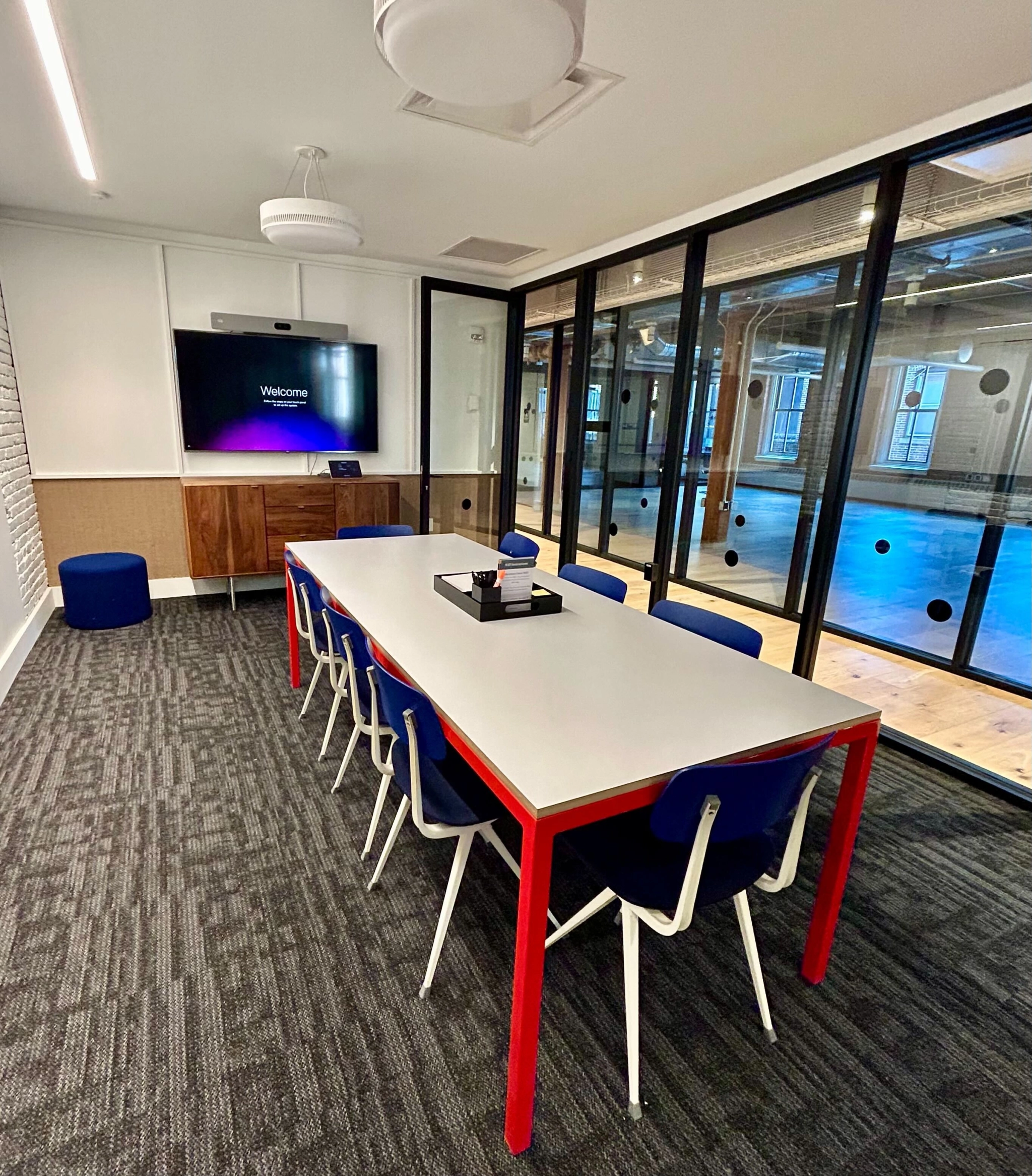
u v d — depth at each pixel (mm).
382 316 5078
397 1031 1510
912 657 4074
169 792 2430
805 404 4512
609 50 1979
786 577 4848
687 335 3680
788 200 3012
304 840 2188
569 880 2047
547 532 7102
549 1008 1591
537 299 5426
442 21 1307
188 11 1854
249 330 4512
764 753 1368
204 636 4062
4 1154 1222
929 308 3826
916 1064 1483
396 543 3297
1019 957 1803
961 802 2566
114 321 4254
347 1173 1217
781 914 1941
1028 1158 1290
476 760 1312
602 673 1710
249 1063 1419
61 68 2158
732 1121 1341
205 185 3309
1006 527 3615
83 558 4203
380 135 2650
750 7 1756
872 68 2066
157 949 1716
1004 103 2211
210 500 4340
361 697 2361
